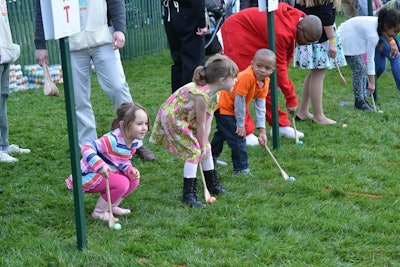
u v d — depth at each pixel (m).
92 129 6.66
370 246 4.54
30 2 10.93
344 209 5.19
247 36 7.04
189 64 7.36
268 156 6.67
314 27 6.68
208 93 5.19
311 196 5.51
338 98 9.27
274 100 6.73
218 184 5.61
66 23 4.20
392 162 6.45
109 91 6.51
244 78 5.76
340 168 6.23
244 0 9.51
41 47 6.16
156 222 5.01
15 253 4.48
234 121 6.06
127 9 13.12
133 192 5.70
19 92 10.24
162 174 6.21
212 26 11.71
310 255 4.39
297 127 7.84
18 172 6.37
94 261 4.32
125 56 13.15
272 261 4.33
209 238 4.73
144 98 9.59
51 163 6.66
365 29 8.20
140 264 4.26
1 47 6.47
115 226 4.88
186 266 4.27
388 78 10.57
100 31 6.32
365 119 8.07
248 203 5.39
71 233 4.87
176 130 5.29
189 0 7.16
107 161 5.01
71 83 4.25
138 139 4.98
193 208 5.25
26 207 5.41
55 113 8.76
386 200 5.41
